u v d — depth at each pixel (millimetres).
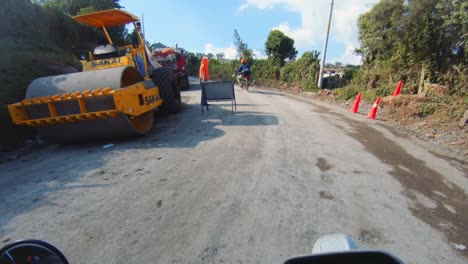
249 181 3762
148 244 2547
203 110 8930
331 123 7109
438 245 2523
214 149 5062
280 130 6316
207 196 3381
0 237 2672
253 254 2410
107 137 5656
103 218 2955
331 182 3740
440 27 8883
